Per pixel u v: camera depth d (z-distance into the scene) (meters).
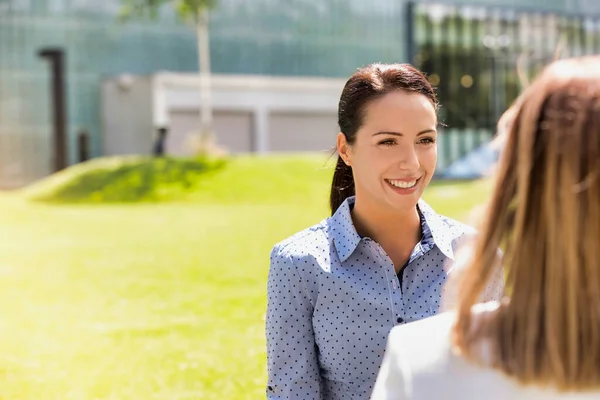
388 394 1.70
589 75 1.56
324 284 2.75
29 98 41.06
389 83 2.74
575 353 1.51
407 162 2.71
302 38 46.66
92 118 42.00
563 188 1.52
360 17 47.78
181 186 25.66
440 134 44.41
